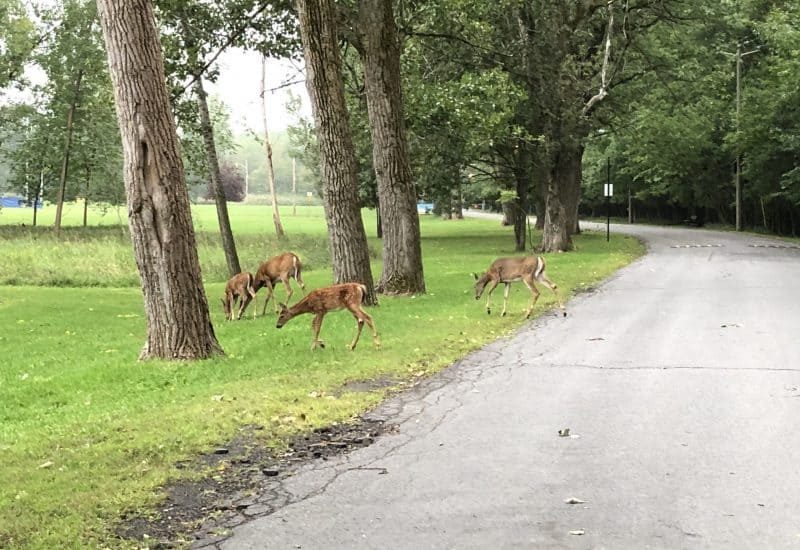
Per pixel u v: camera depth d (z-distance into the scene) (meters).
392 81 18.53
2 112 46.66
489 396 8.44
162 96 10.47
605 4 31.39
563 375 9.44
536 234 50.31
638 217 72.50
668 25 36.41
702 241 39.06
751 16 44.06
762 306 15.23
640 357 10.41
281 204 144.75
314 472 5.95
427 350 11.19
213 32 19.77
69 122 45.50
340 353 10.98
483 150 33.22
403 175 18.81
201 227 47.25
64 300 19.50
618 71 35.72
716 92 48.00
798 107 36.69
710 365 9.73
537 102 31.44
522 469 5.92
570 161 34.66
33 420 7.73
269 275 16.45
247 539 4.69
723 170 51.72
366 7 18.23
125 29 10.20
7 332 14.43
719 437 6.64
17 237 35.50
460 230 58.16
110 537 4.72
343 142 16.70
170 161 10.54
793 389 8.36
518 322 14.10
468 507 5.15
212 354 10.82
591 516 4.95
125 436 6.89
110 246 29.97
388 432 7.08
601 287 19.58
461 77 28.50
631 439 6.65
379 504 5.24
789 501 5.14
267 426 7.22
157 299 10.70
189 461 6.23
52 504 5.20
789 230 44.56
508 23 30.92
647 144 47.50
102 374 9.73
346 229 16.69
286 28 20.52
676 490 5.39
